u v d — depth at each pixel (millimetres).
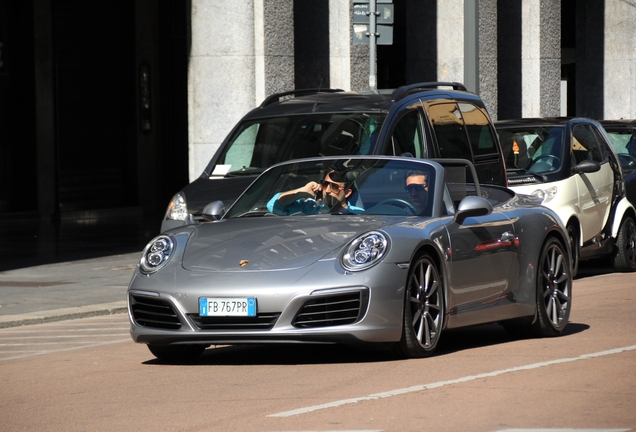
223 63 33156
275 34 33344
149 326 14531
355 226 14742
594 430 10266
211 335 13898
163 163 48156
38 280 25156
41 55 42625
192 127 33562
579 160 26109
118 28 46031
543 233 16734
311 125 22156
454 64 42125
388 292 13914
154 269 14680
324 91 24547
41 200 42875
